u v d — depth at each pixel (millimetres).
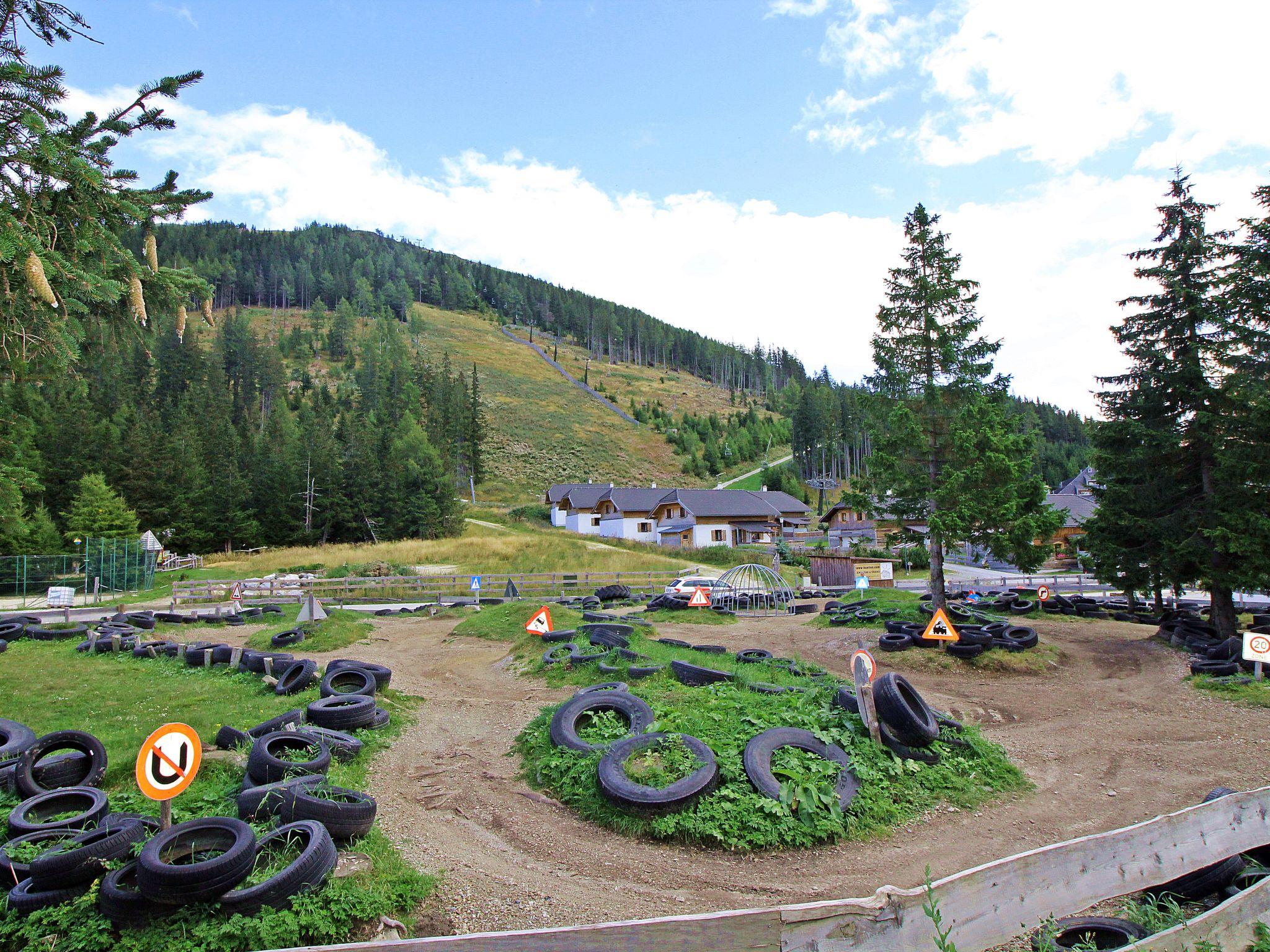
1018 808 8266
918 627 19781
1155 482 18453
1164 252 18250
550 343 196750
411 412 95375
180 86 5789
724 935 3668
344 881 5855
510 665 16203
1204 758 10211
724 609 26531
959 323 20609
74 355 6457
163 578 42062
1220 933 4203
